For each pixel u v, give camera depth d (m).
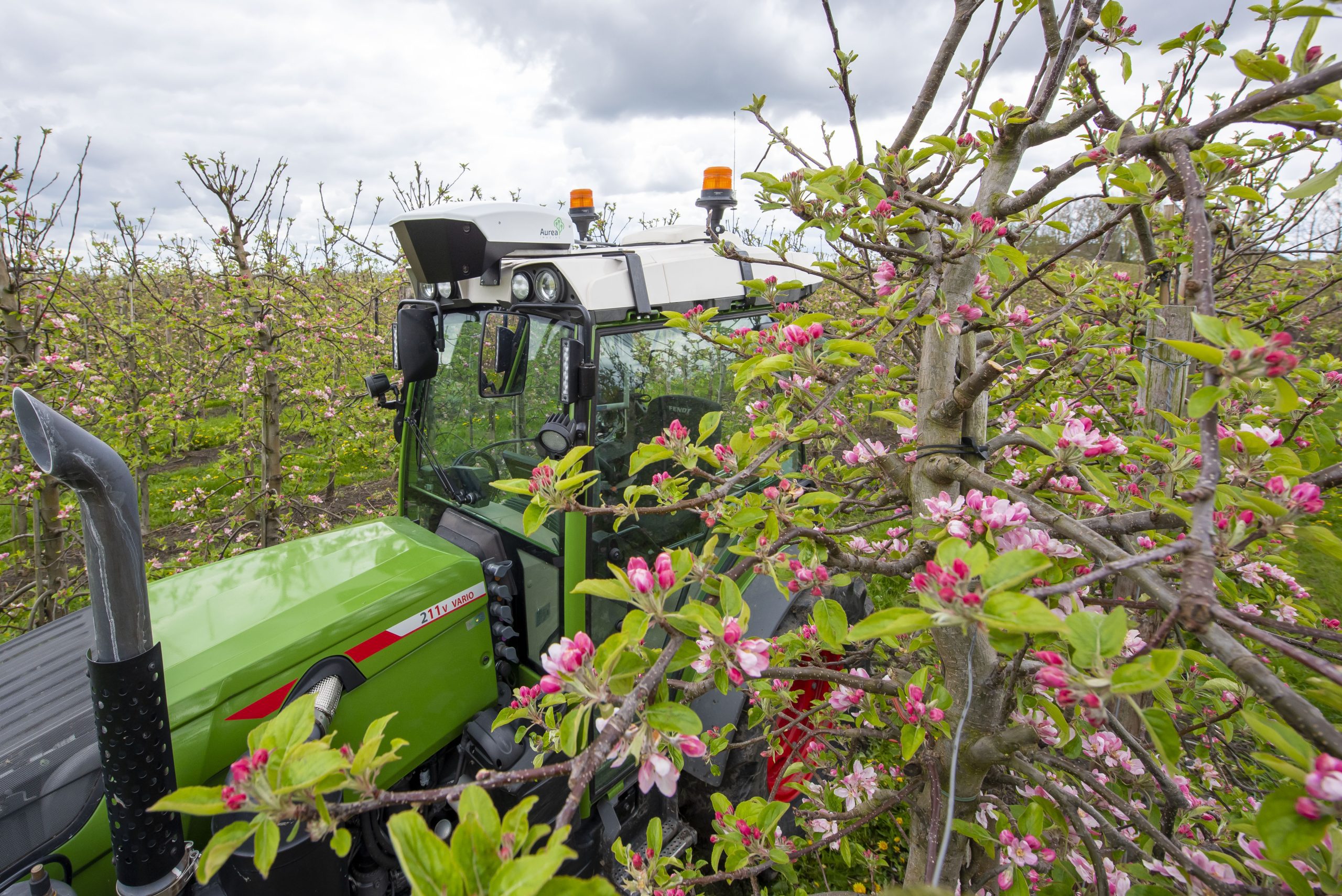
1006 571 0.85
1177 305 2.12
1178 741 0.88
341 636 2.07
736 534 1.74
